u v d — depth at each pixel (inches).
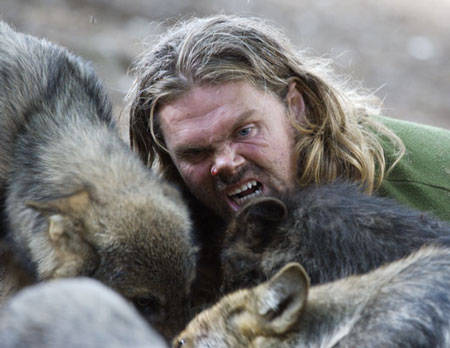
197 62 330.3
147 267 310.7
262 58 339.9
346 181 335.0
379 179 357.1
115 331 149.0
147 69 357.4
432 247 280.8
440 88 1180.5
